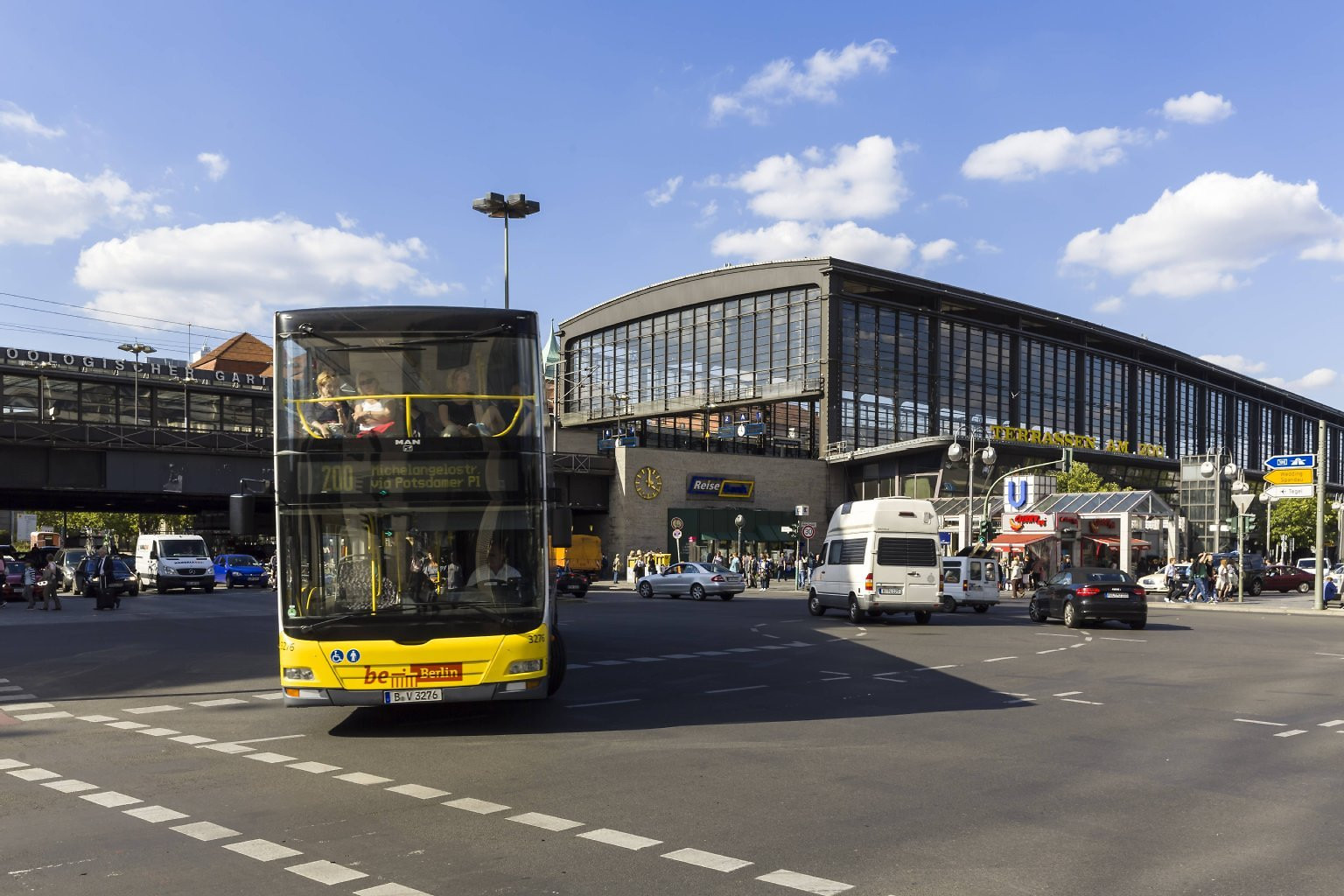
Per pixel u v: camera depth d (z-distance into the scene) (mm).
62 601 41344
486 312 10867
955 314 82312
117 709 13070
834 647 20750
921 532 27672
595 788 8133
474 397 10680
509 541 10523
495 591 10406
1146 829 6852
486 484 10547
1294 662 17766
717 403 80812
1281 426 122500
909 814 7258
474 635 10227
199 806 7703
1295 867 5980
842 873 5891
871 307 77062
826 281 74375
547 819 7152
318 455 10453
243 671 17109
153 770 9133
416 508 10422
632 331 88750
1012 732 10664
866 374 76250
